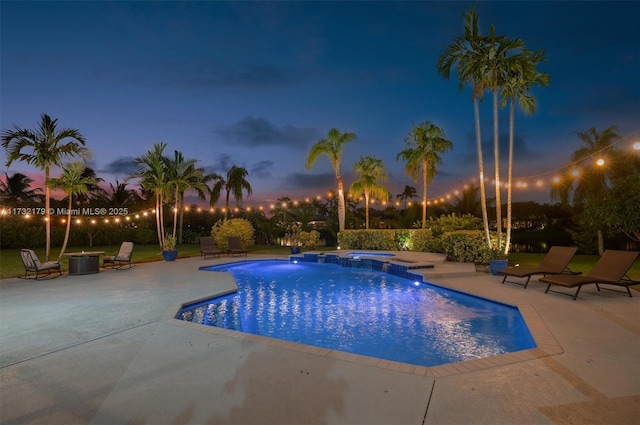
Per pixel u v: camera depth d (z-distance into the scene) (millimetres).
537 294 7402
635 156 15695
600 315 5590
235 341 4500
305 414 2736
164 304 6750
